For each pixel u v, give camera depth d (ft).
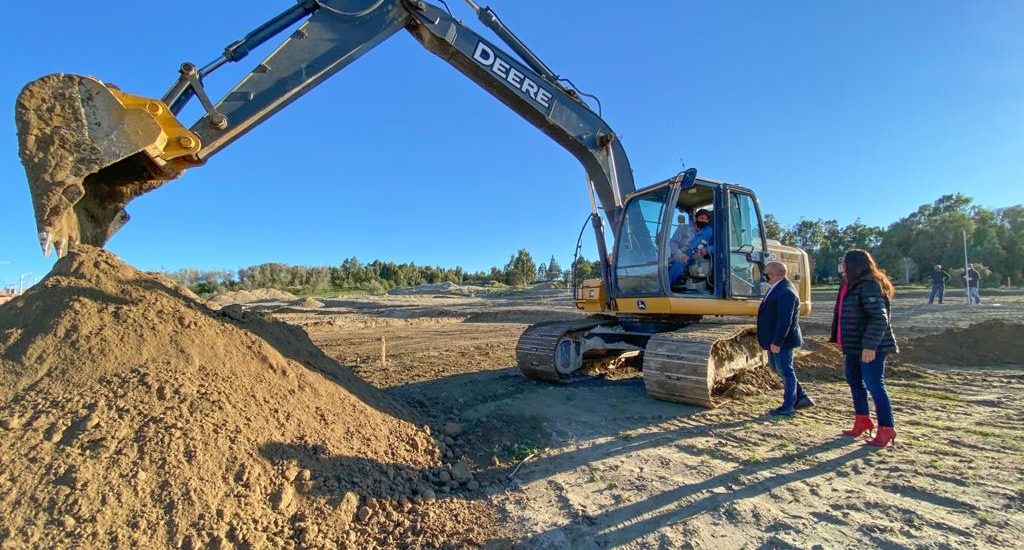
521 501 11.21
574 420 16.60
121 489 8.48
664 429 15.43
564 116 21.94
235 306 15.23
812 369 23.62
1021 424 15.01
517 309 71.46
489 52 20.38
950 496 10.19
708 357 16.90
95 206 14.94
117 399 10.02
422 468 12.63
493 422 16.44
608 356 25.14
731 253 20.39
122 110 13.32
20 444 8.73
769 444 13.71
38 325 11.26
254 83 16.08
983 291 90.22
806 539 8.89
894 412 16.61
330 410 12.95
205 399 10.71
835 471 11.73
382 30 18.15
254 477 9.73
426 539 9.62
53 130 12.69
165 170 15.05
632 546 9.10
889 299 13.79
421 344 39.37
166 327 12.12
